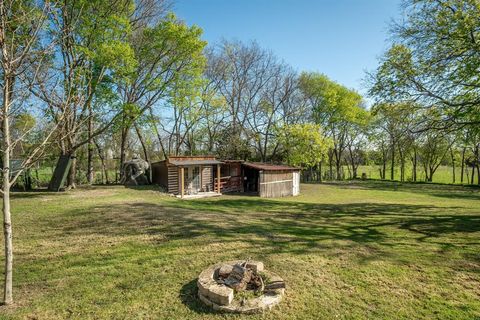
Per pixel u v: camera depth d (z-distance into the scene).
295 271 5.39
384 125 25.52
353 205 16.34
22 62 4.13
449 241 7.62
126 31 16.02
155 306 4.15
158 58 19.05
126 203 12.45
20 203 12.02
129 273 5.20
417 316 4.01
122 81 16.64
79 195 15.02
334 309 4.15
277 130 32.19
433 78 10.43
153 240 6.99
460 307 4.25
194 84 20.75
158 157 36.06
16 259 5.82
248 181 25.56
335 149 41.38
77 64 13.45
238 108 33.16
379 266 5.73
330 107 34.34
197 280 4.88
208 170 22.91
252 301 4.14
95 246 6.57
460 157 37.31
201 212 11.25
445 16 9.71
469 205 16.28
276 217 11.55
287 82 34.09
